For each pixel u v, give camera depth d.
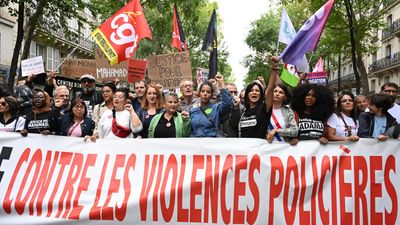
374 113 5.62
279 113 5.02
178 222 4.58
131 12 7.27
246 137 4.97
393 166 4.44
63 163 4.95
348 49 23.80
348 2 19.31
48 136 5.05
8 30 24.03
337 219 4.43
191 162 4.72
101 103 6.81
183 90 6.75
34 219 4.75
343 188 4.46
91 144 4.96
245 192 4.56
